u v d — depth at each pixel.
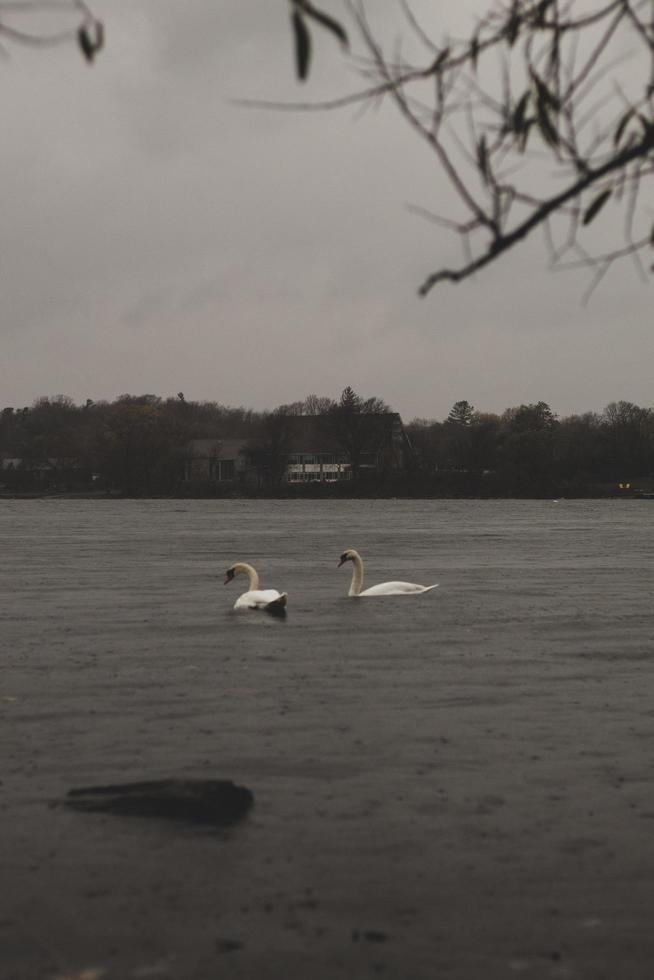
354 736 16.09
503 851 11.19
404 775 13.98
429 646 25.78
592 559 59.69
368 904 9.87
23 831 11.78
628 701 18.84
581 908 9.77
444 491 198.38
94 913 9.66
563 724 16.95
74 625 30.09
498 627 29.56
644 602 36.28
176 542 77.69
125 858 10.99
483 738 15.98
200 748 15.39
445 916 9.60
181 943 9.09
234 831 11.77
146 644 26.22
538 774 14.02
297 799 12.95
